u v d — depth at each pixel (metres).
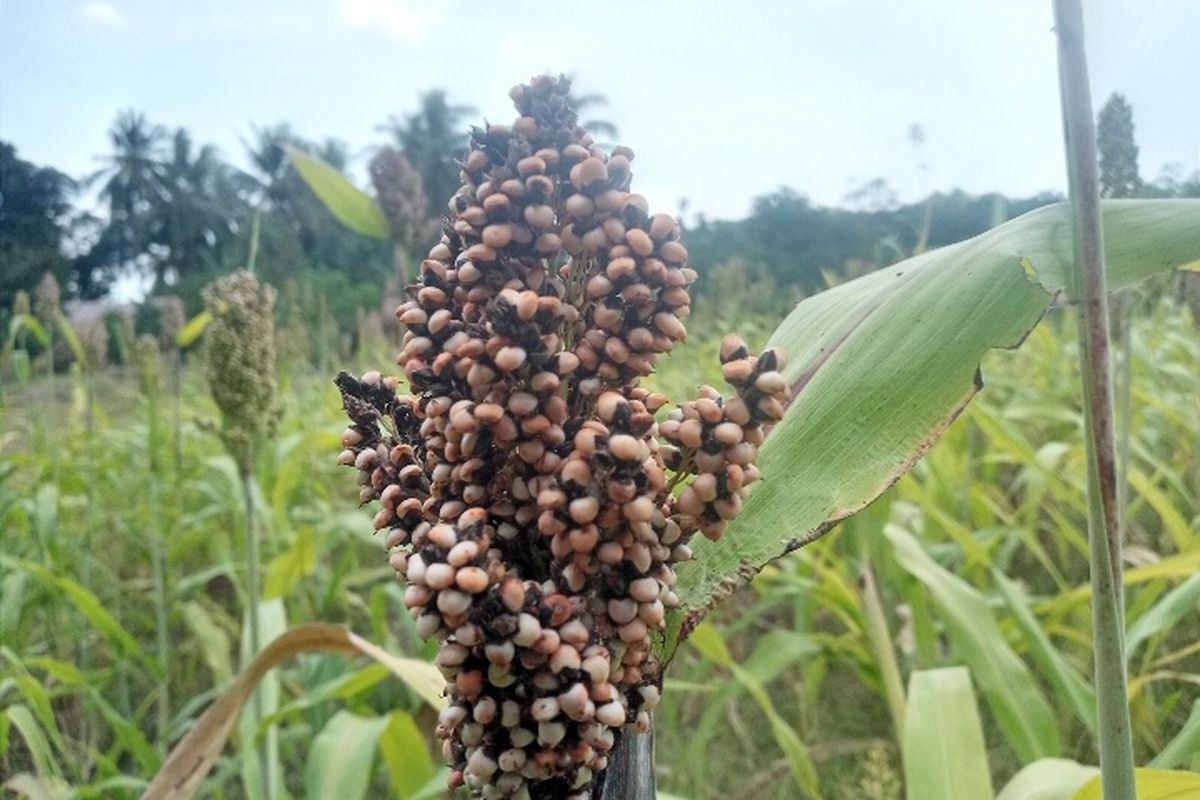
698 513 1.14
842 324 1.68
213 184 62.12
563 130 1.19
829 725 4.65
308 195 51.72
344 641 2.55
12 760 4.60
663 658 1.45
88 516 5.94
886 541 4.15
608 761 1.28
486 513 1.16
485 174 1.22
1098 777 1.71
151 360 6.20
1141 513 5.41
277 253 27.66
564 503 1.06
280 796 3.56
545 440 1.12
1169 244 1.46
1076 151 1.27
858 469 1.50
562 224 1.21
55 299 7.56
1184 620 4.31
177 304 7.87
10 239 42.12
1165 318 7.46
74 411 7.98
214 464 5.75
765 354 1.09
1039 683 4.25
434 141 44.81
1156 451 5.39
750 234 15.95
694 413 1.12
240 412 3.68
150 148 62.34
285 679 4.73
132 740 3.82
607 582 1.09
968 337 1.52
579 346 1.20
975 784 2.23
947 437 5.74
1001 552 4.97
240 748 4.15
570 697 1.02
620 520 1.07
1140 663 4.22
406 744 3.32
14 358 6.98
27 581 5.28
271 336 3.77
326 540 6.12
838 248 12.39
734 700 4.74
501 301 1.08
